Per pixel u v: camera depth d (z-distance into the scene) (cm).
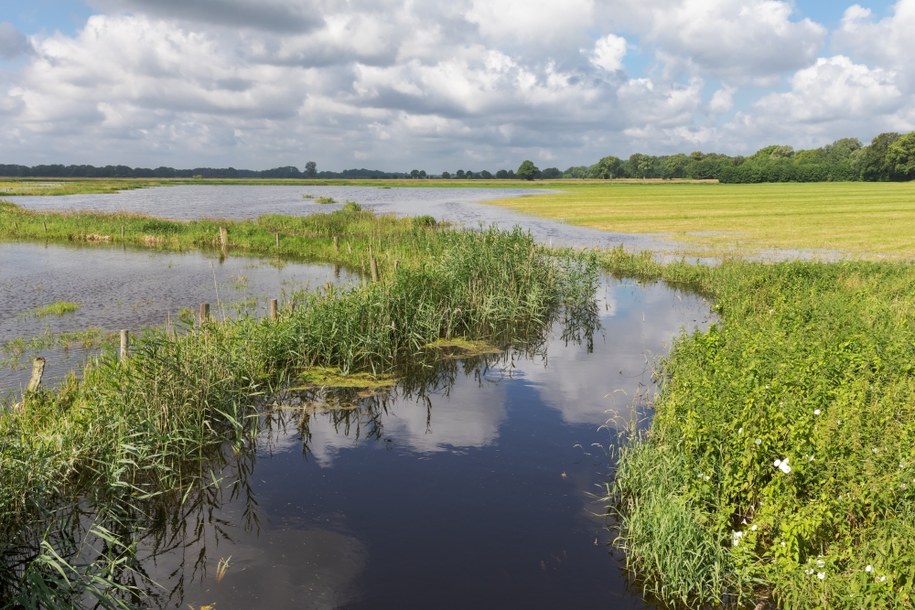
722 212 6438
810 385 909
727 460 795
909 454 693
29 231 4475
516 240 2336
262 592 693
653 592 696
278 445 1099
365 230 4212
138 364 1084
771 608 658
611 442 1095
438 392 1373
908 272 2297
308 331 1485
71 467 894
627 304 2347
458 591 691
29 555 770
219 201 9475
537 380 1453
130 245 4081
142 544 799
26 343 1662
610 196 10494
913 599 543
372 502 893
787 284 2130
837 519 673
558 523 835
